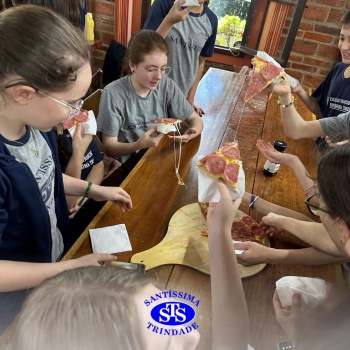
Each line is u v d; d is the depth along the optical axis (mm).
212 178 958
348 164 554
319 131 1402
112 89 1545
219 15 2877
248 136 1651
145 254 922
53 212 964
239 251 930
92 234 969
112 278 388
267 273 908
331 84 1821
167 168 1332
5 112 689
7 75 597
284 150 1431
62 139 1335
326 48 2727
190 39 1966
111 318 341
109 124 1552
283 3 2561
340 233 602
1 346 393
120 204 1083
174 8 1665
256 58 1400
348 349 370
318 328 408
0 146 696
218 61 3096
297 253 937
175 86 1665
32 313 347
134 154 1612
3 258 827
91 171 1499
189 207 1120
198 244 969
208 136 1612
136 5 2924
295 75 2932
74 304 347
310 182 1223
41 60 592
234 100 2031
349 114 1358
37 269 719
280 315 689
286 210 1137
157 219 1063
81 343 326
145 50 1416
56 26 616
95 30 3113
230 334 579
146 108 1622
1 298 806
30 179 750
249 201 1167
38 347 328
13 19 596
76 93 675
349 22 1571
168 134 1577
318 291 695
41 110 664
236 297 635
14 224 791
